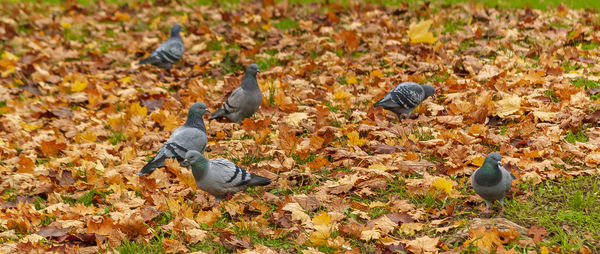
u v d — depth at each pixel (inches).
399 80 553.0
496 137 398.3
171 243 292.5
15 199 385.1
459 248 270.7
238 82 586.2
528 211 305.7
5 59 719.7
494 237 269.1
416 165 360.8
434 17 761.6
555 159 361.4
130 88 636.7
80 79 666.8
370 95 521.3
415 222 305.7
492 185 291.6
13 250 301.3
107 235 313.4
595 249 266.4
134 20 890.7
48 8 980.6
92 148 479.8
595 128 410.0
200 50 734.5
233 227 308.7
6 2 964.6
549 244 269.1
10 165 457.7
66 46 792.9
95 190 386.9
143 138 485.4
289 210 317.1
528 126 406.9
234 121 493.0
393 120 474.3
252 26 797.9
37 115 572.4
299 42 721.0
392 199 334.0
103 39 822.5
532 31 676.7
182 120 526.6
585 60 556.1
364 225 303.7
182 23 858.1
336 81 579.8
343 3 883.4
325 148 410.3
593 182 332.5
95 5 981.2
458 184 346.6
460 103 459.8
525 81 504.7
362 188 347.9
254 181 334.3
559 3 810.2
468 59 579.5
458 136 403.5
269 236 301.0
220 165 333.1
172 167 387.9
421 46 639.8
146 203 360.8
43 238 315.6
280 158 405.7
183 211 328.2
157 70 692.7
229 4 944.3
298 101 528.1
